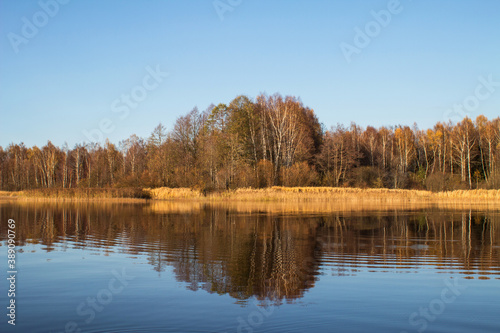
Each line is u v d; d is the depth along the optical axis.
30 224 30.52
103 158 86.25
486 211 41.59
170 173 72.50
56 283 14.24
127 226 29.23
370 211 41.53
